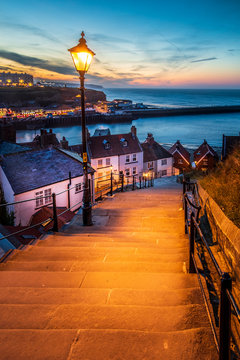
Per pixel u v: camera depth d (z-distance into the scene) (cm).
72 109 19550
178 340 231
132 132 4616
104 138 4319
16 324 266
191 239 367
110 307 286
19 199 1956
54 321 268
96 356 216
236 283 363
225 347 188
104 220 860
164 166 5044
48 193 2127
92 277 376
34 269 425
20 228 1413
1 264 437
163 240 590
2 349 226
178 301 306
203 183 869
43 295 324
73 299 314
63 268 423
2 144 2919
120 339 233
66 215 1883
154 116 19438
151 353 218
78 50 685
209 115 19775
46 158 2361
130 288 340
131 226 795
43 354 220
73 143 9769
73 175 2283
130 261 457
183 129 12975
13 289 338
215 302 325
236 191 553
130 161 4453
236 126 13888
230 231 414
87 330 244
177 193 1419
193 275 370
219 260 438
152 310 280
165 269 410
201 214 665
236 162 770
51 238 630
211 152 5722
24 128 13600
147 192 1498
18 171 2105
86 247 530
